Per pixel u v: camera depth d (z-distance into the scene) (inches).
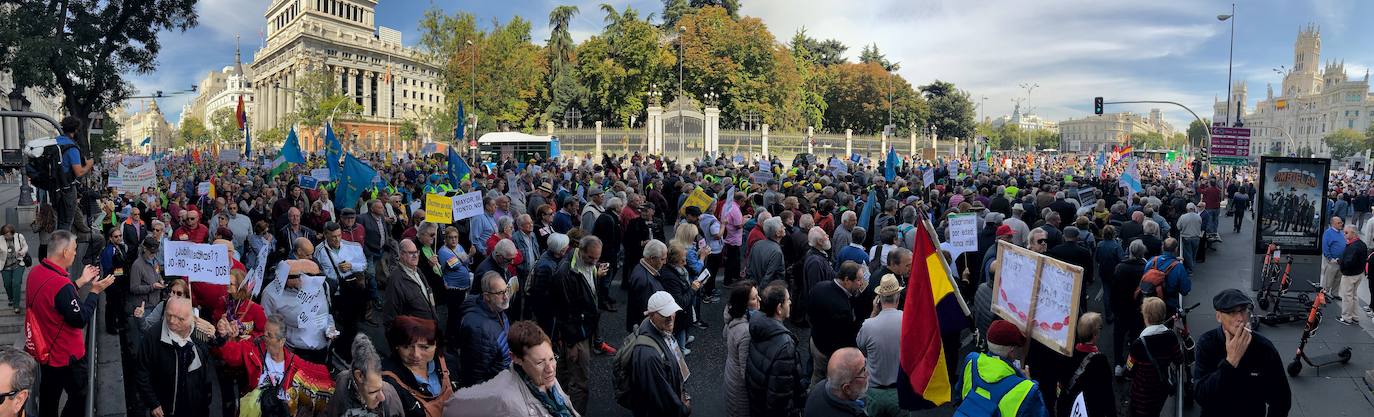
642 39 2374.5
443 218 399.9
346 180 577.0
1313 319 358.9
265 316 263.0
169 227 534.0
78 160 381.4
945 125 3627.0
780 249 370.6
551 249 297.6
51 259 243.0
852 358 176.2
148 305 343.3
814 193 592.4
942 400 194.2
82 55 876.0
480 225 449.4
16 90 612.1
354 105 3304.6
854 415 176.6
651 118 1902.1
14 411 162.9
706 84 2444.6
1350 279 441.1
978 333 319.3
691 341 386.3
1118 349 345.1
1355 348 397.7
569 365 281.1
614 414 295.9
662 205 698.8
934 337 193.9
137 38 932.6
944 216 486.0
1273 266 470.3
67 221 444.8
